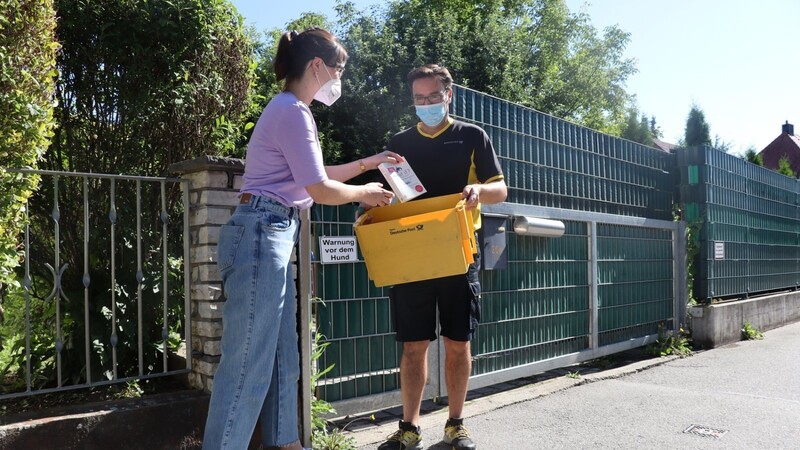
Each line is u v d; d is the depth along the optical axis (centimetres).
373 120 1513
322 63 247
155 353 365
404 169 313
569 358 607
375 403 441
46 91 314
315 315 416
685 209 844
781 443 374
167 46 441
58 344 306
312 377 366
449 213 296
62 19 415
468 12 2322
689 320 814
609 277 681
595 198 670
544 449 365
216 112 470
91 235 390
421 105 344
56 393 328
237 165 340
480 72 1745
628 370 620
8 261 294
